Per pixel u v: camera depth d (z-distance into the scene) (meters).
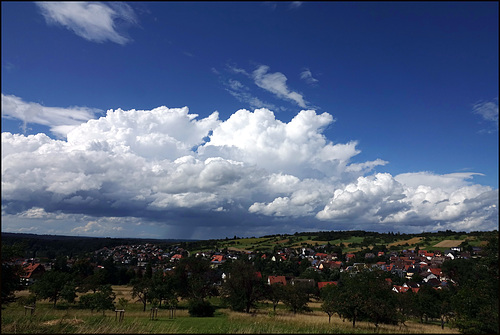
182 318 34.34
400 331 25.98
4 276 27.64
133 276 110.44
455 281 73.50
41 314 29.62
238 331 20.81
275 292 51.31
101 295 42.53
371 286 39.22
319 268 137.88
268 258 169.88
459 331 24.11
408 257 162.62
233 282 51.47
